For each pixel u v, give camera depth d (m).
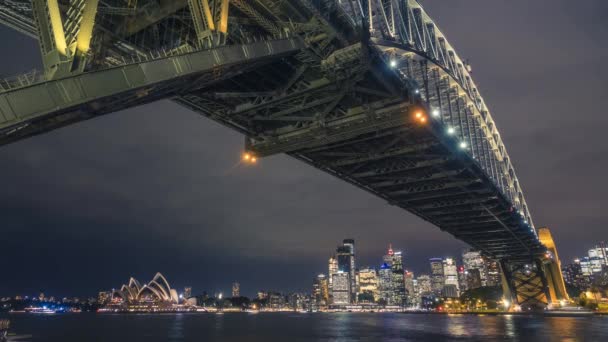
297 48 29.61
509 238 101.62
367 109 38.97
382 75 35.66
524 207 101.88
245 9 27.09
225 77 26.11
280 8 27.59
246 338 75.38
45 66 17.23
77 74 17.33
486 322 109.94
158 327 117.38
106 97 18.38
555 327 81.31
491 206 72.00
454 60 69.25
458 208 73.50
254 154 44.06
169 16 26.08
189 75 21.89
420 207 70.62
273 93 35.72
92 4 17.58
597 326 82.31
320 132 40.03
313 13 28.64
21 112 15.88
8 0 22.61
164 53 22.77
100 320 176.38
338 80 33.56
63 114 18.98
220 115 38.84
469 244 112.19
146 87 20.34
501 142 93.25
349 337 73.75
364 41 31.91
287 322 149.75
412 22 48.66
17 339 77.94
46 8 17.28
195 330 102.12
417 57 46.47
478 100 81.69
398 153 48.34
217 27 23.58
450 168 55.00
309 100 37.38
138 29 25.33
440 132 46.25
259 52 26.11
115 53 25.58
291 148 42.22
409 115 39.19
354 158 49.84
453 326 97.31
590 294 159.12
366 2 37.19
